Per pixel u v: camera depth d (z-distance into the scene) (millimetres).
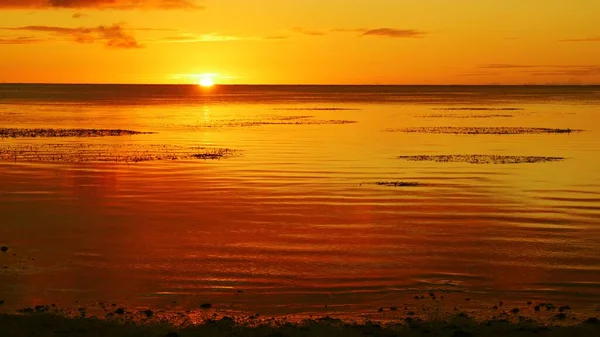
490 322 11648
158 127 57750
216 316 12375
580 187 26625
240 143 43969
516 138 47312
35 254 16766
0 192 25391
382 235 18891
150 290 14055
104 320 11734
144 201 23797
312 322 11750
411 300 13453
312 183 27625
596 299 13469
